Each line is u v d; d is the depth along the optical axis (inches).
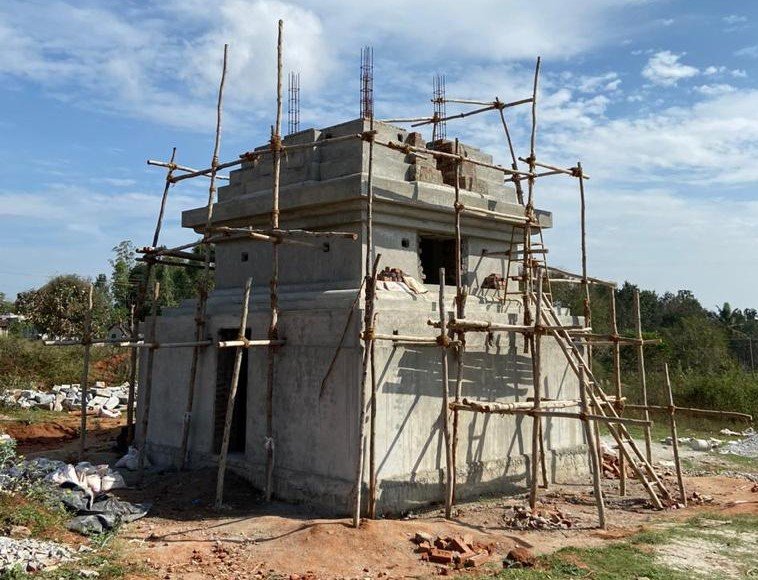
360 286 437.4
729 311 2007.9
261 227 570.9
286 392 455.5
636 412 924.6
